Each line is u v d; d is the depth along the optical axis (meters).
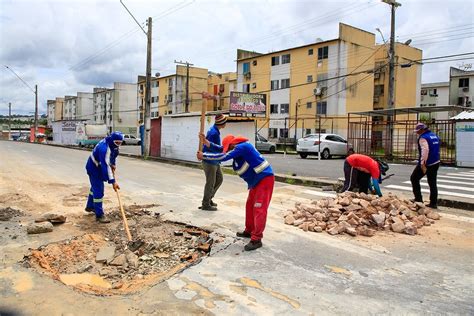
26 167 15.17
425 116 46.16
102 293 3.76
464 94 50.69
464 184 11.69
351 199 6.61
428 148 7.53
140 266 4.48
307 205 6.81
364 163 7.56
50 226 5.64
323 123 38.34
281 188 10.45
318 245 5.26
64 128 48.03
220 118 7.17
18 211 6.81
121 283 4.03
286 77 42.06
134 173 13.69
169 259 4.70
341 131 37.41
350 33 37.78
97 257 4.64
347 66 37.72
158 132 21.69
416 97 45.25
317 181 11.02
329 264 4.57
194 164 16.80
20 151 27.62
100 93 81.38
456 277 4.23
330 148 23.66
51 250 4.87
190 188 10.05
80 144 40.19
